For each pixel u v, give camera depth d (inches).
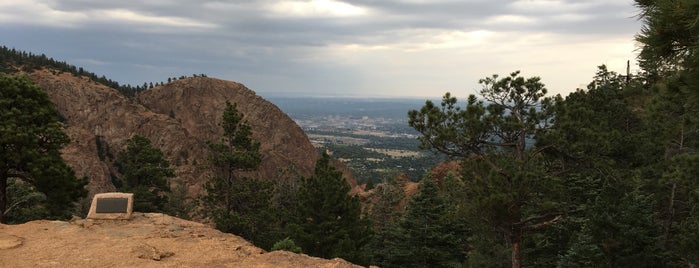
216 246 476.7
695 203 775.1
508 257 1080.8
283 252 456.4
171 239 498.3
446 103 830.5
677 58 210.7
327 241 1182.3
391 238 1627.7
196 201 1608.0
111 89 4724.4
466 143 831.7
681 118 805.9
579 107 807.1
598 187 1000.2
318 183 1248.2
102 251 436.5
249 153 1472.7
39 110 933.8
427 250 1347.2
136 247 450.0
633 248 747.4
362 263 1178.0
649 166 901.2
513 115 826.8
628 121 1162.6
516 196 701.9
